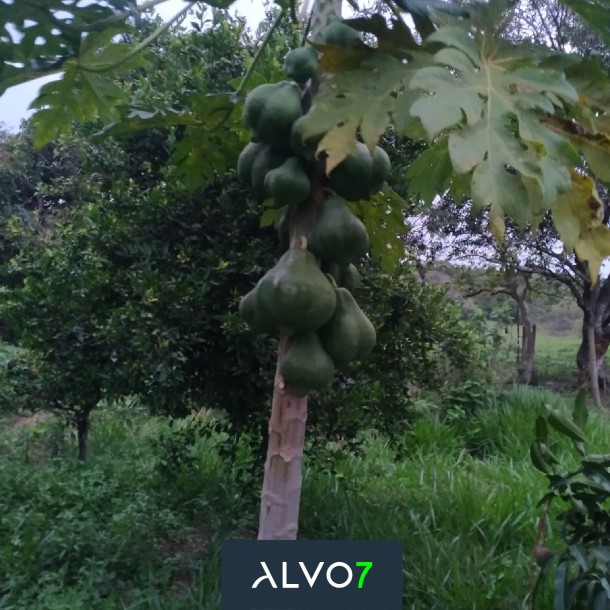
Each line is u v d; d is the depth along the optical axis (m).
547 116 2.41
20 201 19.25
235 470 6.62
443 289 5.99
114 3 2.58
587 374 15.71
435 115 1.87
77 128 6.05
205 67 5.41
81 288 5.50
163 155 5.69
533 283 17.94
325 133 2.02
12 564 4.91
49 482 6.50
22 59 2.86
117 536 5.29
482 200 1.86
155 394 5.28
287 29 5.60
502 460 7.95
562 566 3.64
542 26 12.55
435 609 4.41
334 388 5.20
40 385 6.51
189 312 4.91
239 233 5.20
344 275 2.73
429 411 9.44
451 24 2.14
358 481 6.63
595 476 3.69
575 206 2.39
